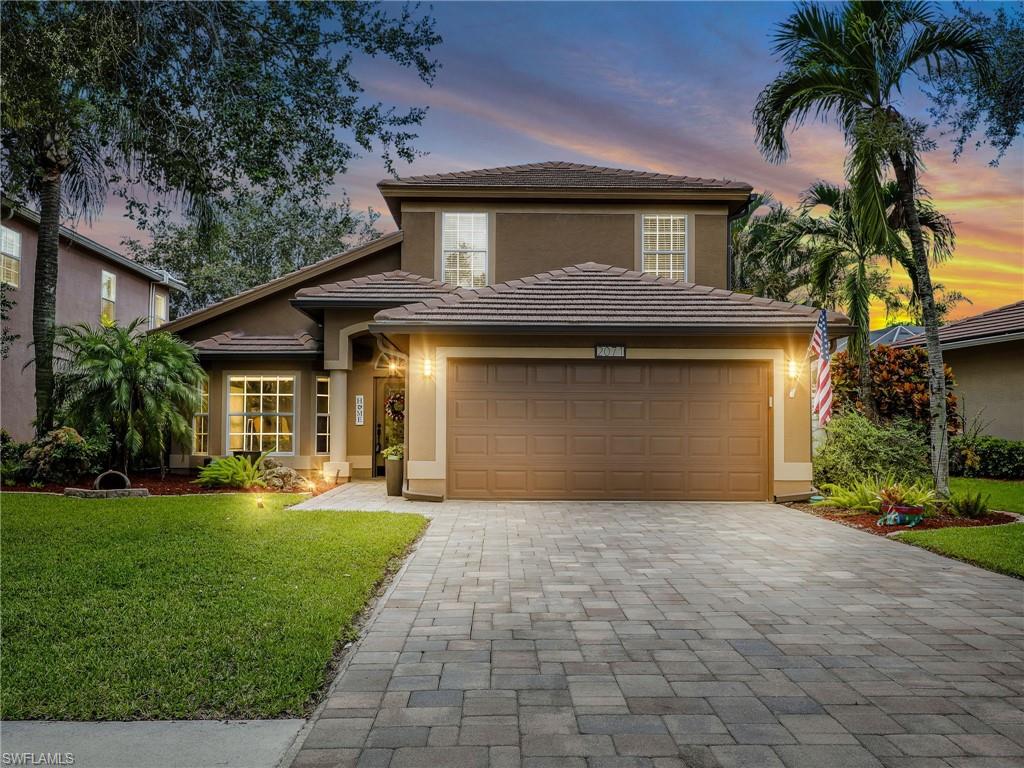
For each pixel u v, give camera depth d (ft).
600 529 28.99
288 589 18.17
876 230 34.19
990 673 13.15
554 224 51.42
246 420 50.42
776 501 36.86
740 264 80.48
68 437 41.19
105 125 24.13
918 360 48.29
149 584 18.60
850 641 14.99
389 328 36.63
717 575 21.11
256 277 101.40
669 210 51.49
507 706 11.54
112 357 40.96
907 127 32.86
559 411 37.81
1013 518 32.01
